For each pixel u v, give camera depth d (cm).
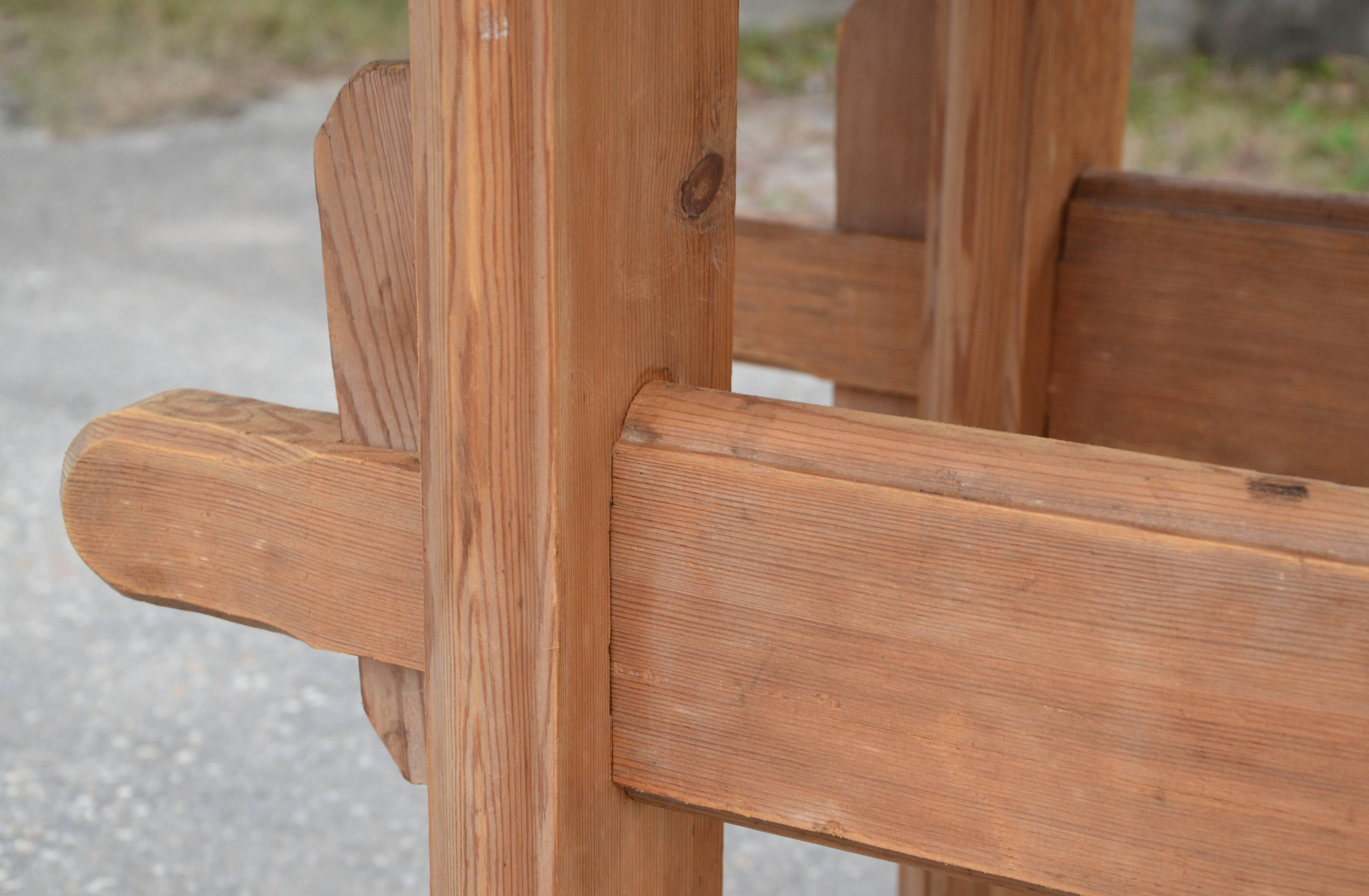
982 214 149
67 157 686
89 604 358
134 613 357
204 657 340
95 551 130
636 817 120
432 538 117
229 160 687
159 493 127
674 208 116
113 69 789
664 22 114
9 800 282
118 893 256
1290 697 106
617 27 112
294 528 124
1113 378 159
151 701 320
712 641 115
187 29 838
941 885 166
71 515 130
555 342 112
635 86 113
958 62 147
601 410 114
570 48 110
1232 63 718
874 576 111
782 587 113
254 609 126
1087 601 108
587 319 113
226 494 126
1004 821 111
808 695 113
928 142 162
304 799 287
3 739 303
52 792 286
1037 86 150
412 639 122
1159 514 107
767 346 171
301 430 125
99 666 333
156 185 657
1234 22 716
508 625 115
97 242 593
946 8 147
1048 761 110
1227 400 156
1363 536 105
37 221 613
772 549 113
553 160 110
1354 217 150
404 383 122
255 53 814
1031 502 109
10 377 471
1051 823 110
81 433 129
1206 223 154
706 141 117
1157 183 156
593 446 114
